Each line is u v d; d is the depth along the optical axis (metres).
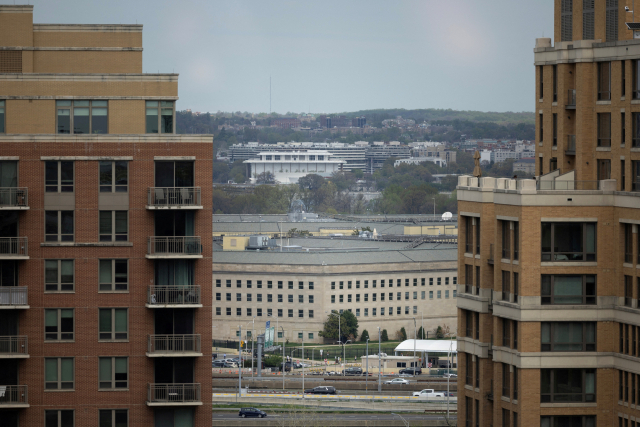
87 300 133.50
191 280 135.88
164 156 135.12
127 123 137.25
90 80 136.50
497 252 140.12
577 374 134.50
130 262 134.50
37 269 132.75
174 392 134.62
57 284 133.25
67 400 133.00
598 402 134.12
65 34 141.50
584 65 140.00
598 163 140.12
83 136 133.75
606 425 134.38
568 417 134.50
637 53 133.00
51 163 133.50
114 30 142.25
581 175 140.38
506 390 139.25
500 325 139.75
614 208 133.88
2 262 132.38
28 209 132.75
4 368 132.12
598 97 139.62
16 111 135.25
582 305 133.88
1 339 131.50
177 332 135.50
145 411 134.50
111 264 134.38
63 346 133.00
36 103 135.62
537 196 133.38
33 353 132.50
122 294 134.25
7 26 140.25
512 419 136.62
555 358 133.88
